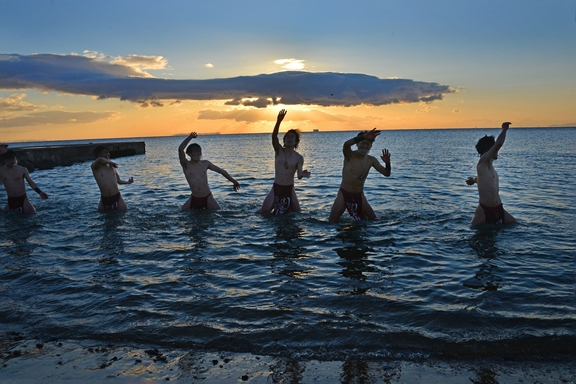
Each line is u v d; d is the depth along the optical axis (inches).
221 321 177.8
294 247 287.4
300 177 391.2
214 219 377.7
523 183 609.9
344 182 362.0
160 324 176.2
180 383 138.0
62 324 178.9
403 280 222.2
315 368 145.0
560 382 135.0
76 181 726.5
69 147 1242.0
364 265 248.1
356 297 199.8
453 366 144.7
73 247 293.1
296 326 171.5
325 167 983.0
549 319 174.4
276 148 399.2
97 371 145.7
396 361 148.3
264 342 161.2
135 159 1441.9
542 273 229.6
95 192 575.2
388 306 189.2
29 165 979.3
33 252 282.4
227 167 1026.1
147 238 315.3
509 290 206.2
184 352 156.7
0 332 174.2
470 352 152.6
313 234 321.1
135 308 192.1
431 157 1316.4
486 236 305.6
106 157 420.2
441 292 204.8
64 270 246.2
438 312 181.6
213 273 238.2
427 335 163.2
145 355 155.4
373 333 165.2
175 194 544.4
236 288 214.5
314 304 192.9
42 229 346.9
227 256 269.6
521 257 257.9
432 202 451.8
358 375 140.6
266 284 219.5
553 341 157.9
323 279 225.6
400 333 164.9
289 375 141.3
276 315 182.1
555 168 856.9
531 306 187.3
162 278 231.0
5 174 409.4
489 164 339.0
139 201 486.0
